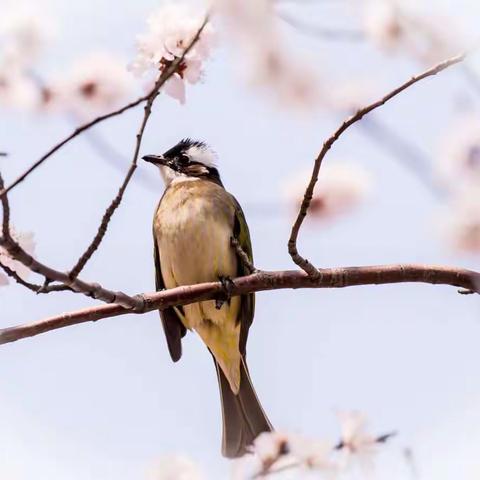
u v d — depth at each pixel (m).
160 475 7.51
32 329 8.13
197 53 7.21
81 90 7.55
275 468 7.12
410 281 8.75
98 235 7.34
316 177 7.05
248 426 11.55
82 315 8.32
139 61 7.27
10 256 7.08
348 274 8.74
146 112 6.87
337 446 7.04
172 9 7.21
